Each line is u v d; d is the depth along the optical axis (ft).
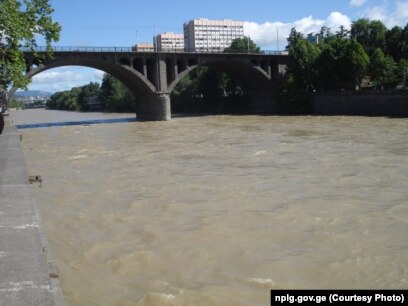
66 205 62.39
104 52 240.32
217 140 150.00
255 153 113.80
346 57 268.21
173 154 117.50
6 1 75.72
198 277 36.76
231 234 47.52
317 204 59.52
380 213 54.49
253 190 69.31
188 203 61.62
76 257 41.86
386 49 297.12
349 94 258.78
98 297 33.12
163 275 37.32
